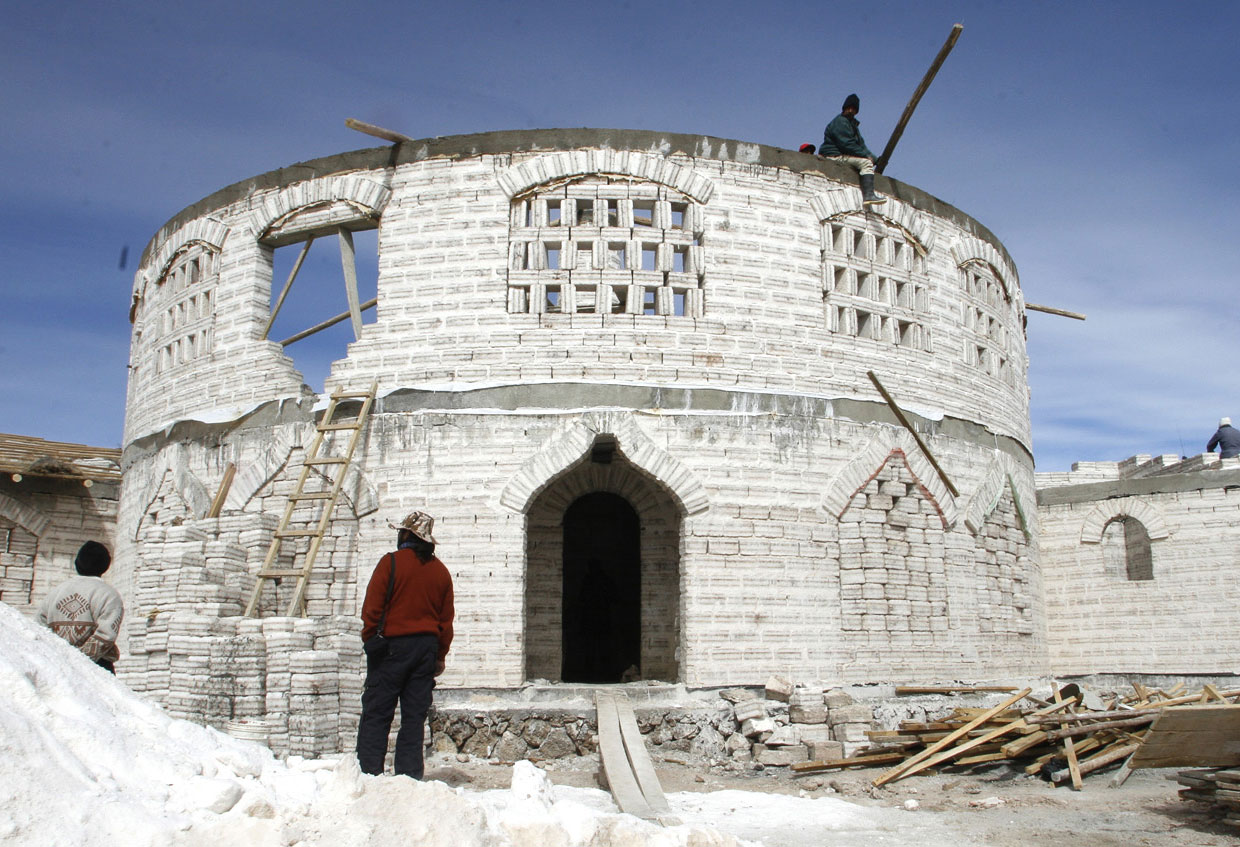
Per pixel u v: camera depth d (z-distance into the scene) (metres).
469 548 19.80
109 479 28.16
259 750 10.14
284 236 22.70
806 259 21.97
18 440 28.84
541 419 20.25
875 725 19.34
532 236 21.12
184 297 24.20
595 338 20.59
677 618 23.00
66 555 27.61
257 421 21.95
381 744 11.65
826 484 21.16
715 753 18.41
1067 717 16.00
